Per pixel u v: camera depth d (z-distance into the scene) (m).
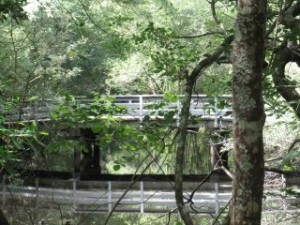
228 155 13.30
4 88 6.89
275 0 6.51
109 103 5.49
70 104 6.48
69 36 12.24
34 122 5.42
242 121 3.22
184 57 6.12
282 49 5.63
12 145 5.67
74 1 11.82
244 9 3.22
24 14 7.59
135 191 15.55
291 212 10.46
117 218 14.12
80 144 5.96
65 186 16.12
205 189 15.59
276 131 10.72
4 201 11.83
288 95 6.07
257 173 3.21
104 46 7.32
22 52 11.48
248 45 3.22
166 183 15.60
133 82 21.73
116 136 5.47
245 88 3.22
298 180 12.21
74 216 12.39
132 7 12.32
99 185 16.50
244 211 3.20
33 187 14.54
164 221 13.22
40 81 10.25
